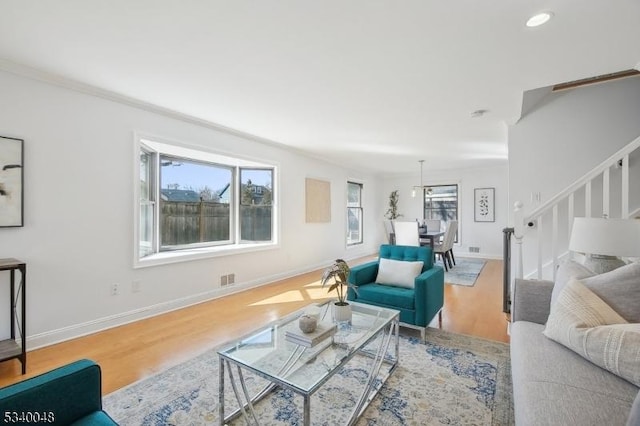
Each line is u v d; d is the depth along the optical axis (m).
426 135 4.40
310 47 2.10
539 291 2.01
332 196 6.48
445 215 7.86
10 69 2.36
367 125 3.89
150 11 1.73
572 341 1.42
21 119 2.44
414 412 1.74
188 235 4.25
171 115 3.44
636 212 2.78
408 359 2.34
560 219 3.31
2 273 2.37
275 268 4.95
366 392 1.76
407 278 2.95
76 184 2.75
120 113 3.04
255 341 1.80
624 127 3.12
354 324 2.05
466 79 2.58
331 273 2.10
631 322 1.47
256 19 1.80
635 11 1.69
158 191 3.84
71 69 2.43
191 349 2.52
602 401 1.11
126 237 3.09
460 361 2.30
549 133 3.38
